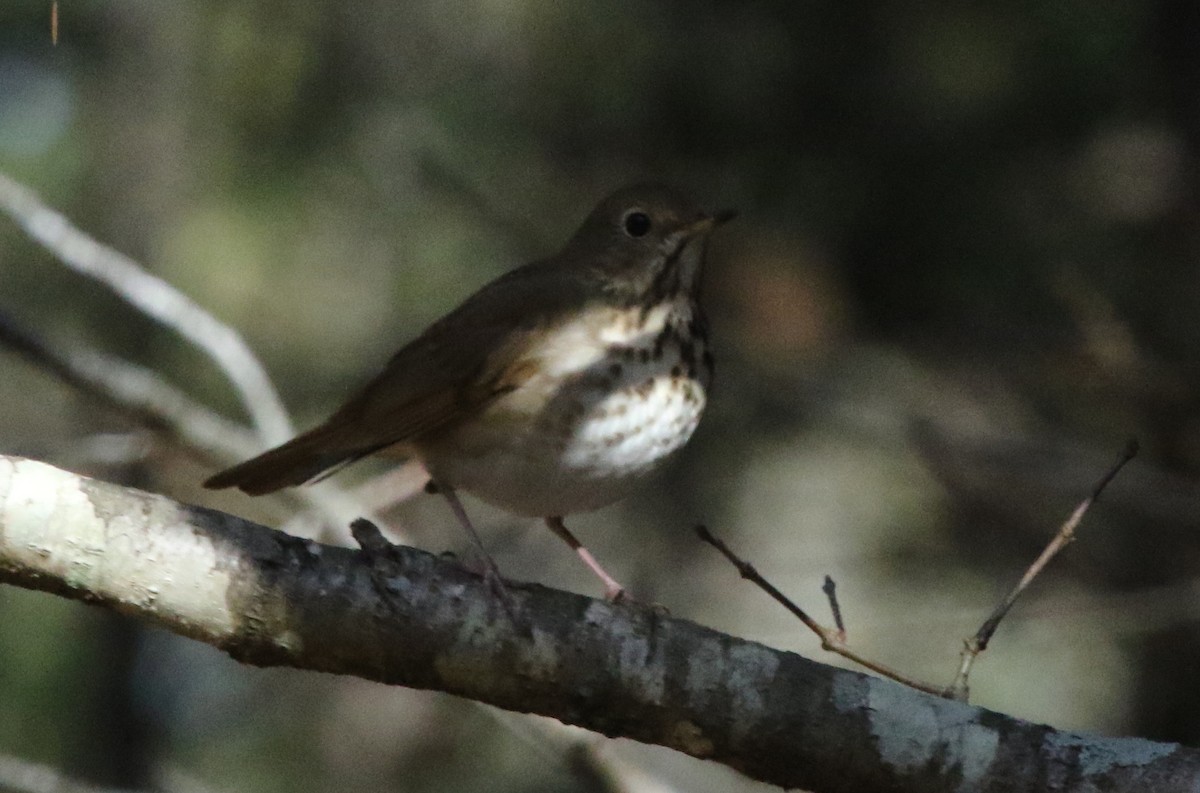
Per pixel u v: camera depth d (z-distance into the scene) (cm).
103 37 1512
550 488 888
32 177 1491
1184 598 1072
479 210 1295
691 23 1206
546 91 1291
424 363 892
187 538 662
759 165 1192
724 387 1189
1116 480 1108
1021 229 1176
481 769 1441
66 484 658
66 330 1422
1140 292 1179
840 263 1193
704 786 1392
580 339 875
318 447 902
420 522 1420
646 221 903
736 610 1360
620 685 677
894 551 1245
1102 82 1173
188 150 1459
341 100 1389
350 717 1517
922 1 1172
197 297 1404
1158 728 1170
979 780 664
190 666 1578
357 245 1397
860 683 678
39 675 1406
